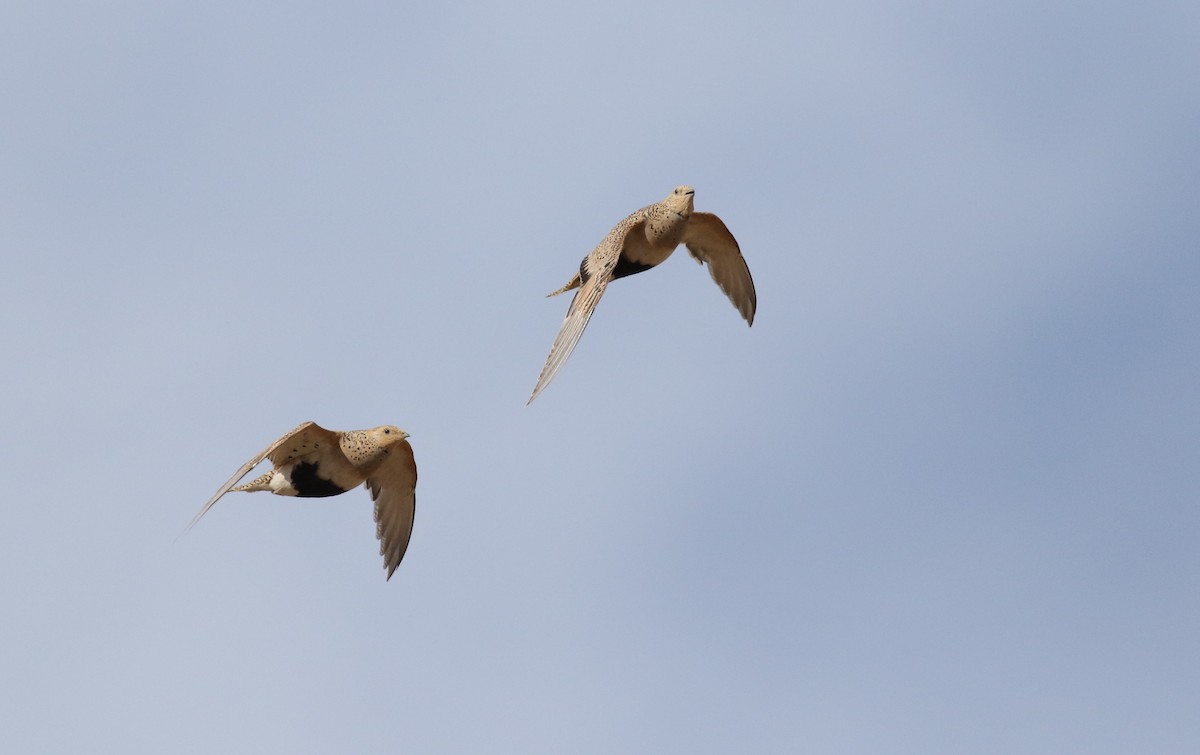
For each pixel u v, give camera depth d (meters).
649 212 19.98
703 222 21.44
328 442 18.39
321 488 18.77
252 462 17.14
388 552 19.91
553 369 18.41
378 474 19.39
